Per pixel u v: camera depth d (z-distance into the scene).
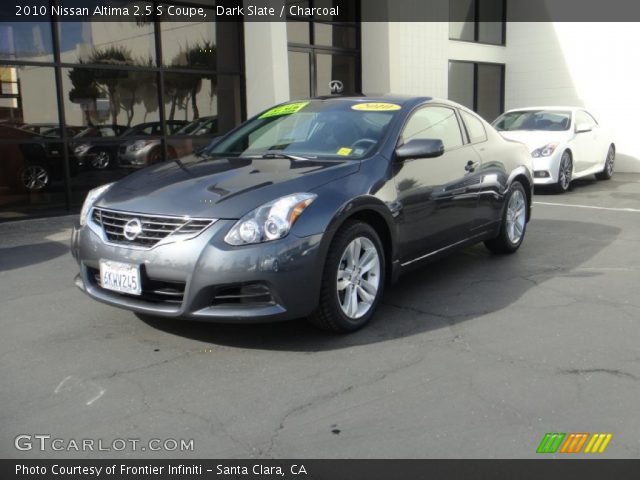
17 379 3.37
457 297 4.71
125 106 9.38
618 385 3.21
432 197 4.56
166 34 9.76
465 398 3.08
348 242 3.80
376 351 3.68
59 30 8.59
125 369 3.47
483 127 5.76
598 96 14.97
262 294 3.47
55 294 4.91
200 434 2.79
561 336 3.90
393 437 2.74
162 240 3.50
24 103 8.37
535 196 10.18
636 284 5.01
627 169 14.68
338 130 4.59
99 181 9.20
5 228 7.68
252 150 4.68
